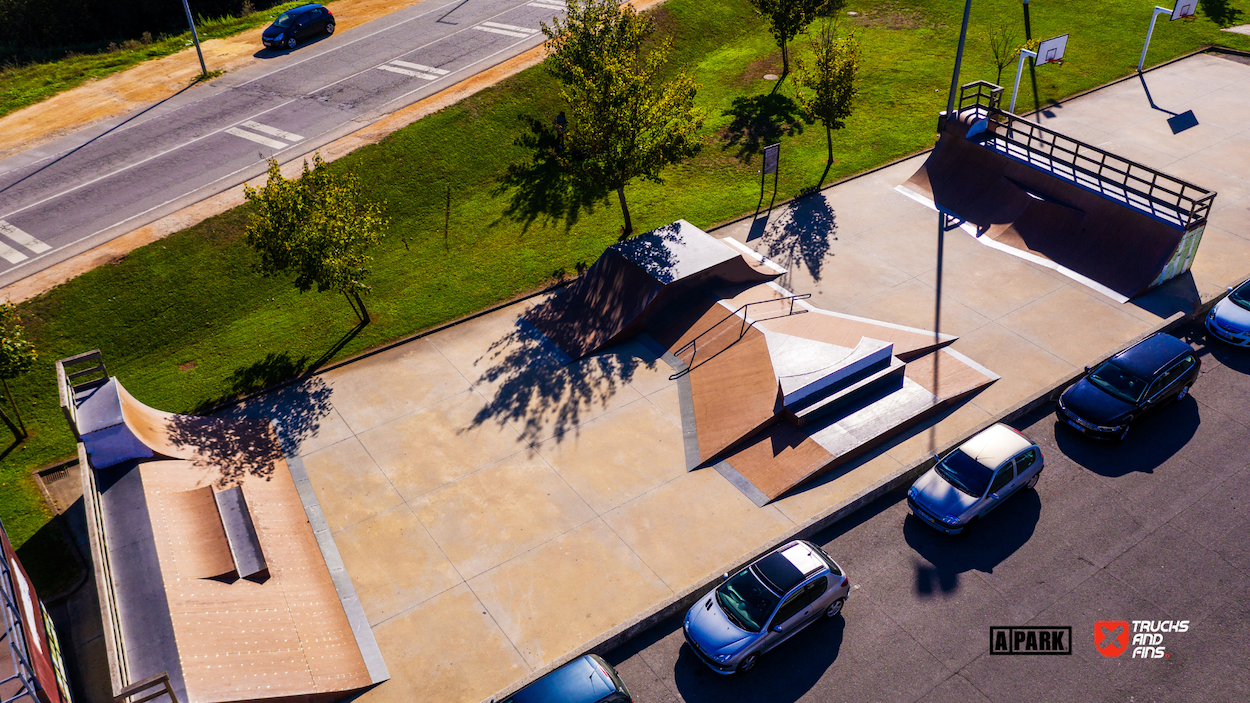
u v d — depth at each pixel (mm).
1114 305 22031
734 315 21938
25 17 42656
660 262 23078
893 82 34812
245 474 18609
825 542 16078
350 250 21875
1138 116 30797
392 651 14977
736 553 16250
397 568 16578
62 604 15859
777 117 32812
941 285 23469
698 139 31609
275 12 43562
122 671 12406
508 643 14953
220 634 14117
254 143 30250
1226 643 13641
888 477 17016
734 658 13297
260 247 21203
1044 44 31484
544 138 31328
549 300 24172
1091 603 14469
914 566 15438
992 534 15945
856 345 20031
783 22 34219
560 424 19969
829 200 27969
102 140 31125
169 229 25500
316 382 21781
